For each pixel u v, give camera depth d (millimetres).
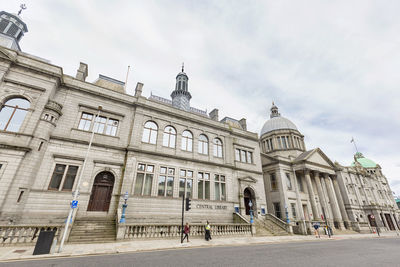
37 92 17328
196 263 8172
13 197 14062
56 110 17859
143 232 15281
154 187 20359
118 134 20906
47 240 10016
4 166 14273
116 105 21953
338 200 37250
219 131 28281
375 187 52219
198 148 25641
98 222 16172
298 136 46000
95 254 10172
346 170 45031
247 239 17578
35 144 15984
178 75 49969
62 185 16750
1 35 32875
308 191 32031
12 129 15742
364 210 42844
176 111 25422
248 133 31922
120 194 18312
